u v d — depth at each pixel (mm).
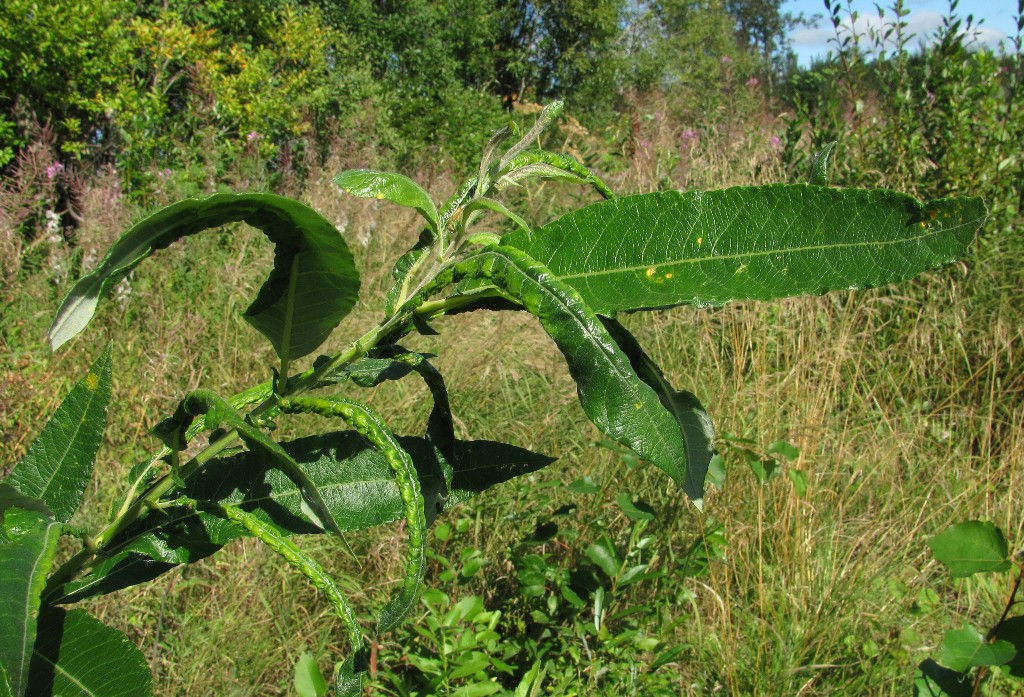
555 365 3623
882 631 2611
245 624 2400
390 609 687
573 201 5062
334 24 12859
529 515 2803
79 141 7094
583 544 2697
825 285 726
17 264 4035
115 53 6949
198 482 891
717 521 2893
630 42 18656
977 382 3717
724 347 3705
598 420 645
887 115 5273
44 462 868
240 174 6793
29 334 3879
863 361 3898
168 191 6098
